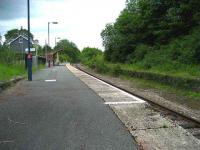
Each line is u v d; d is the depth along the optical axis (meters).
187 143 8.36
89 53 123.62
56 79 31.58
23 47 93.19
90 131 9.73
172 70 26.58
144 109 13.23
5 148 8.22
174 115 12.05
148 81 26.39
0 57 41.03
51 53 102.81
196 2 32.38
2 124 10.83
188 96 17.48
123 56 50.25
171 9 35.19
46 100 16.20
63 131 9.77
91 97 17.22
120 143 8.45
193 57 27.12
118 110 13.10
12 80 25.41
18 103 15.29
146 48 41.88
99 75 43.09
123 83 27.42
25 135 9.39
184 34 34.62
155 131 9.60
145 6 42.59
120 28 51.00
